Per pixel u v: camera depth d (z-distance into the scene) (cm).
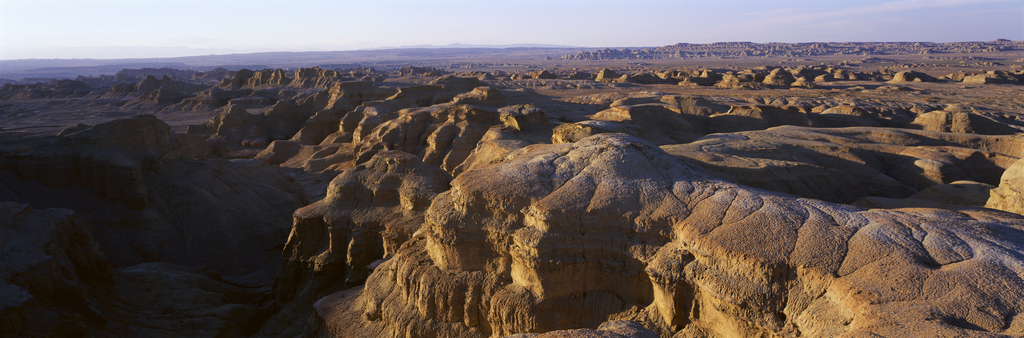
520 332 2245
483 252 2408
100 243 4397
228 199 5209
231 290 4034
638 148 2588
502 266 2366
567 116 10150
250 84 18225
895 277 1639
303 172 7931
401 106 10450
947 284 1577
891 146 5997
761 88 16612
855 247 1820
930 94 14462
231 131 10519
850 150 5725
